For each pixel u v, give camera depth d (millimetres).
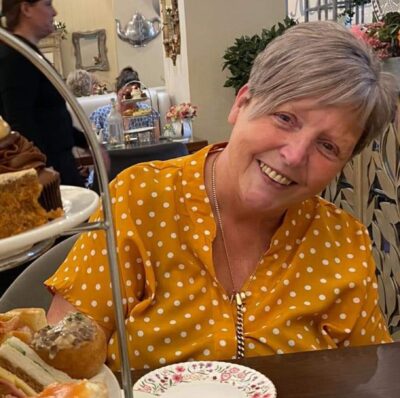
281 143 1068
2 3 2123
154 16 7723
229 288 1172
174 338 1120
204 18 4570
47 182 591
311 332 1178
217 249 1176
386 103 1096
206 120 4703
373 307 1225
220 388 897
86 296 1127
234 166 1130
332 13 4016
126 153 2793
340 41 1056
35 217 574
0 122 643
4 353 646
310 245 1206
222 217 1174
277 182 1095
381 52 2504
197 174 1186
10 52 2062
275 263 1184
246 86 1139
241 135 1108
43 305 1244
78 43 8039
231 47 4480
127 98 4566
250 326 1138
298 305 1161
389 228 2588
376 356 984
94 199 625
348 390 891
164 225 1160
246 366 971
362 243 1254
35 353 657
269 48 1094
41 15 2170
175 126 4414
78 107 544
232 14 4598
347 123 1060
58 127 2209
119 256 1128
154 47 7797
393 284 2623
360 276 1208
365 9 3787
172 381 923
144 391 896
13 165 611
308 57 1038
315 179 1095
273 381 926
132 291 1141
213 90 4672
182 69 4871
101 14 8000
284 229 1189
